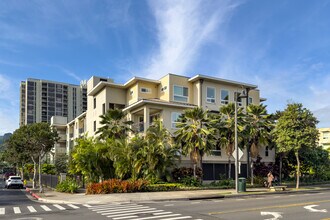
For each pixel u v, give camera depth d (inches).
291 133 1175.0
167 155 1053.2
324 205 657.6
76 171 1176.2
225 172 1379.2
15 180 1514.5
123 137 1194.0
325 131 3152.1
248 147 1334.9
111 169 1123.3
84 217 512.1
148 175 1036.5
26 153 1518.2
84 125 2062.0
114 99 1524.4
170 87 1385.3
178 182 1110.4
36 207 677.3
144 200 784.9
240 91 1517.0
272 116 1327.5
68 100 4736.7
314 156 1454.2
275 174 1437.0
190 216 508.1
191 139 1135.6
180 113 1330.0
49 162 2519.7
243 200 777.6
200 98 1389.0
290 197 858.1
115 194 904.3
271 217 495.8
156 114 1354.6
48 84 4667.8
